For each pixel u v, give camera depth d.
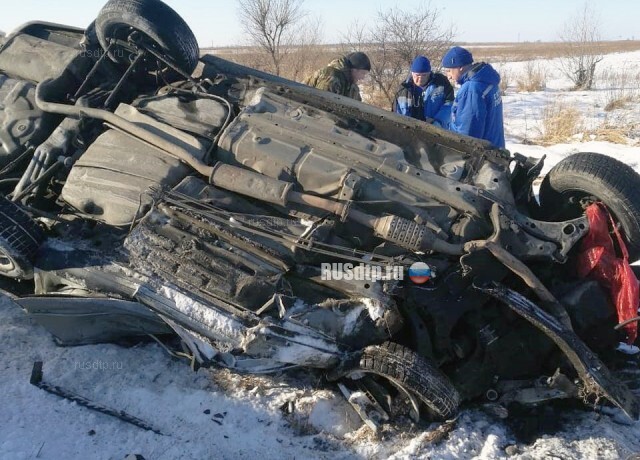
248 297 3.82
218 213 4.07
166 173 4.32
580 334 4.05
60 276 4.23
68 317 4.37
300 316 3.80
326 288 3.96
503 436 3.87
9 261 4.31
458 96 5.90
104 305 4.13
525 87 18.80
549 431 3.93
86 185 4.44
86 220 4.56
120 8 5.02
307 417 3.96
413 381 3.66
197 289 3.89
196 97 5.08
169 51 5.17
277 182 4.11
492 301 3.98
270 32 18.45
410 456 3.65
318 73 6.71
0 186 4.98
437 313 3.84
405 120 4.83
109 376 4.34
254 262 3.92
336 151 4.33
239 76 5.47
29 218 4.36
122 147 4.58
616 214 4.04
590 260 4.02
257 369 4.05
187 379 4.32
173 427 3.89
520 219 4.09
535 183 8.33
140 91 5.55
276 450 3.74
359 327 3.82
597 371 3.66
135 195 4.27
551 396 3.88
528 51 44.06
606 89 18.06
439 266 3.90
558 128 11.51
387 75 14.68
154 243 4.02
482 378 3.96
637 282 3.97
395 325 3.80
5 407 3.97
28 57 5.41
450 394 3.74
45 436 3.74
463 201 4.06
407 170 4.23
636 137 10.89
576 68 20.31
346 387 4.07
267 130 4.50
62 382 4.25
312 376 4.38
